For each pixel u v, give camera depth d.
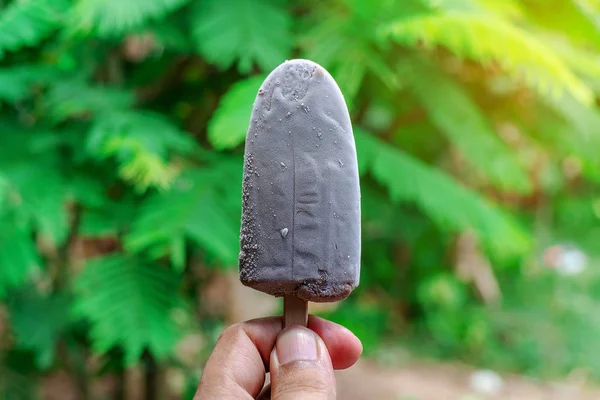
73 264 0.58
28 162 0.40
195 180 0.38
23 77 0.42
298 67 0.23
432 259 1.08
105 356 0.53
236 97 0.34
